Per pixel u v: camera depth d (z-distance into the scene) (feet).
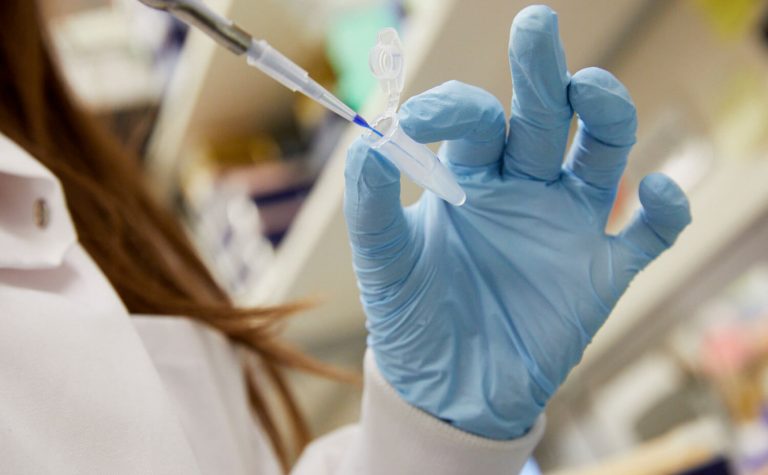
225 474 2.32
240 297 5.92
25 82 2.66
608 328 5.49
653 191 1.97
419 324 2.04
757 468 4.67
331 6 4.80
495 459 2.03
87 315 2.07
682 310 5.16
